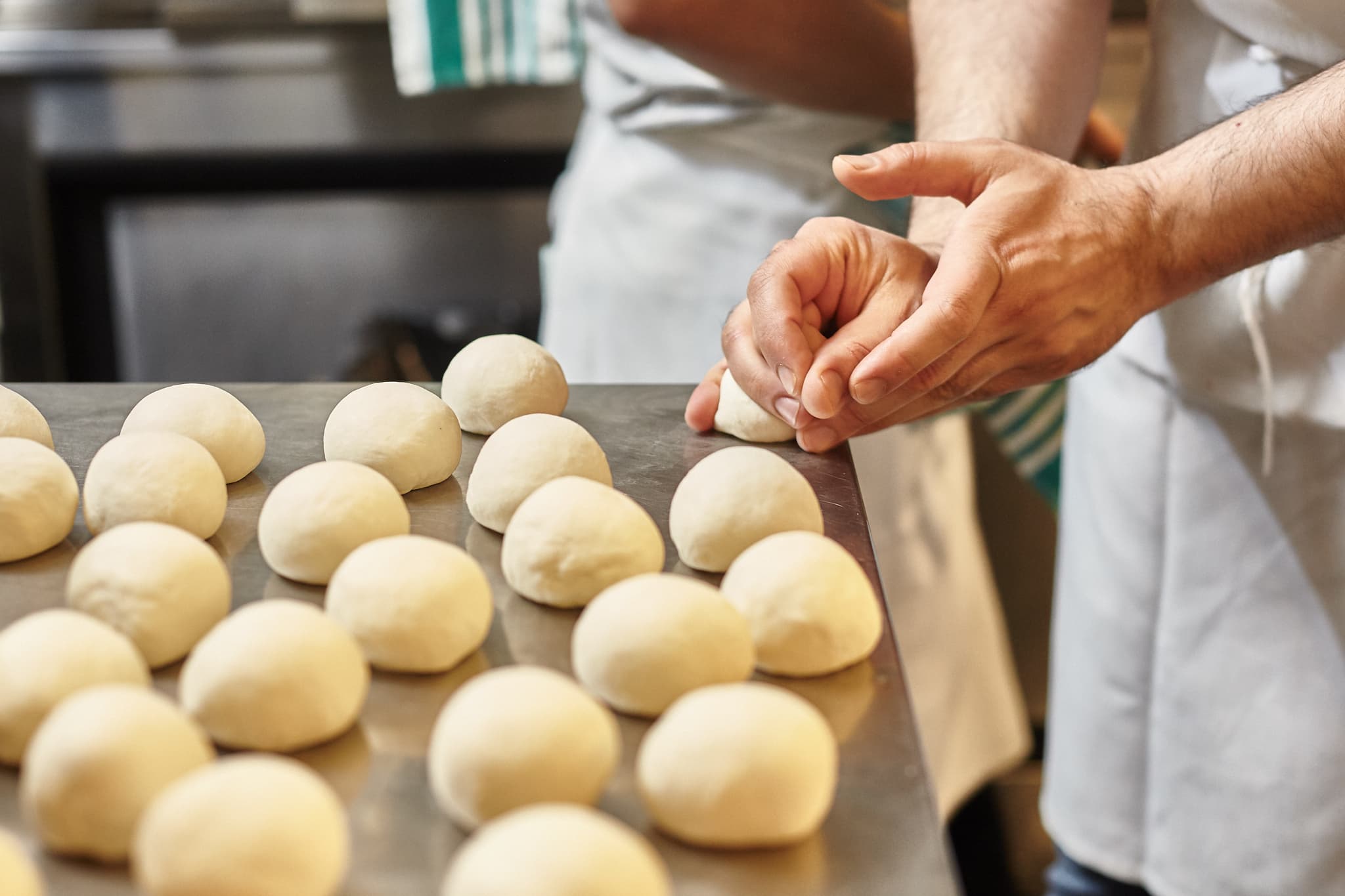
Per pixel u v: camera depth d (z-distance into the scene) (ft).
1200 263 2.31
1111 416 3.17
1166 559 3.11
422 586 1.75
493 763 1.38
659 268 3.89
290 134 5.75
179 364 6.61
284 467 2.46
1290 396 2.77
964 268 2.10
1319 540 2.83
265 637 1.57
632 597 1.68
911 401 2.37
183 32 5.51
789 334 2.24
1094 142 3.97
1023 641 5.58
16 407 2.37
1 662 1.54
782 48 3.27
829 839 1.43
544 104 5.78
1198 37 2.85
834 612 1.73
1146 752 3.27
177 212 6.27
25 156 5.70
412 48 4.82
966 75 2.84
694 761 1.39
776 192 3.74
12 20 5.63
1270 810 3.02
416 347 6.05
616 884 1.19
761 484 2.06
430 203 6.37
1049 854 4.80
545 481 2.18
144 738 1.36
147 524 1.85
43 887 1.33
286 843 1.24
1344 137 2.13
